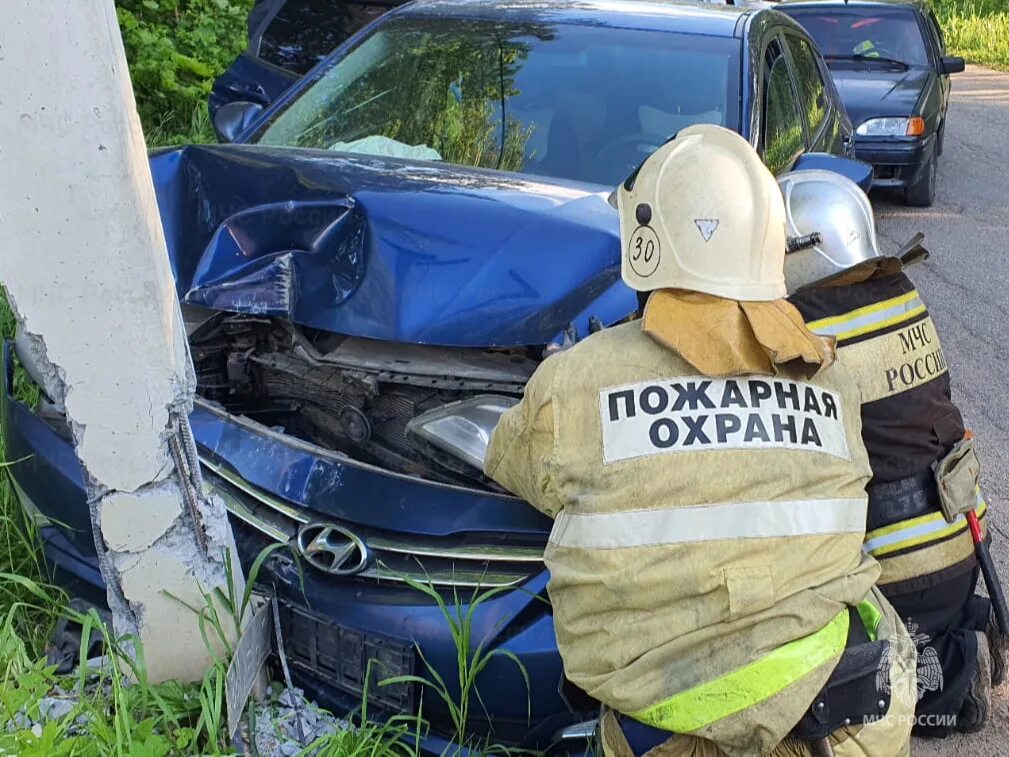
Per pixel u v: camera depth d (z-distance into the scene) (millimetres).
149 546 2139
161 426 2072
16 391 3158
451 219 2502
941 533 2373
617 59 3699
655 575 1737
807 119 4578
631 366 1818
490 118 3527
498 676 2082
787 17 5035
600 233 2549
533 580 2115
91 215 1909
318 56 5891
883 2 9375
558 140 3463
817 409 1870
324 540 2193
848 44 8938
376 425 2488
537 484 1917
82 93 1848
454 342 2332
